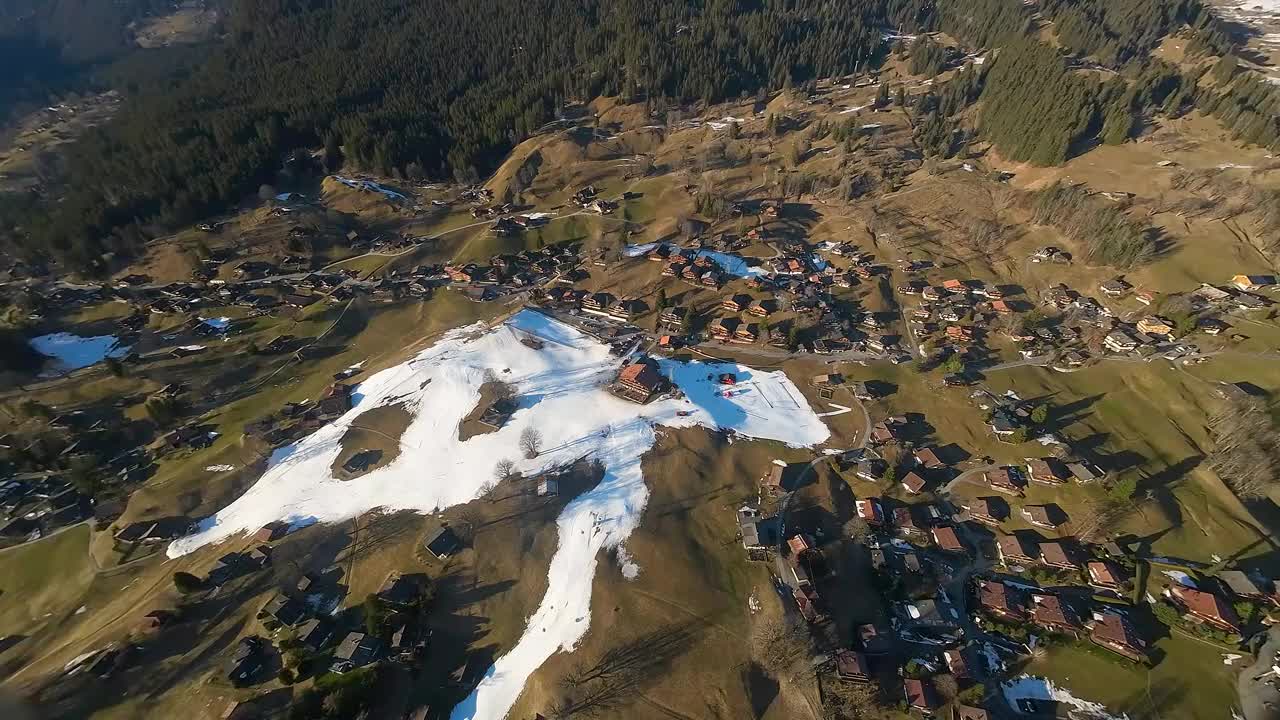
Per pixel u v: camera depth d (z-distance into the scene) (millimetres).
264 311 143000
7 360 124000
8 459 104500
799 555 82438
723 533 87375
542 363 119438
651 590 78625
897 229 153500
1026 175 159125
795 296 134500
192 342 134875
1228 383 100188
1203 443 94062
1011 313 123688
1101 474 90750
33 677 73875
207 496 97250
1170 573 78000
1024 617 75812
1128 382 106375
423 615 77688
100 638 77688
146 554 89812
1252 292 111750
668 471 95812
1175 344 109625
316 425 109562
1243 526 82438
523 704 69375
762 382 114938
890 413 107625
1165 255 123500
